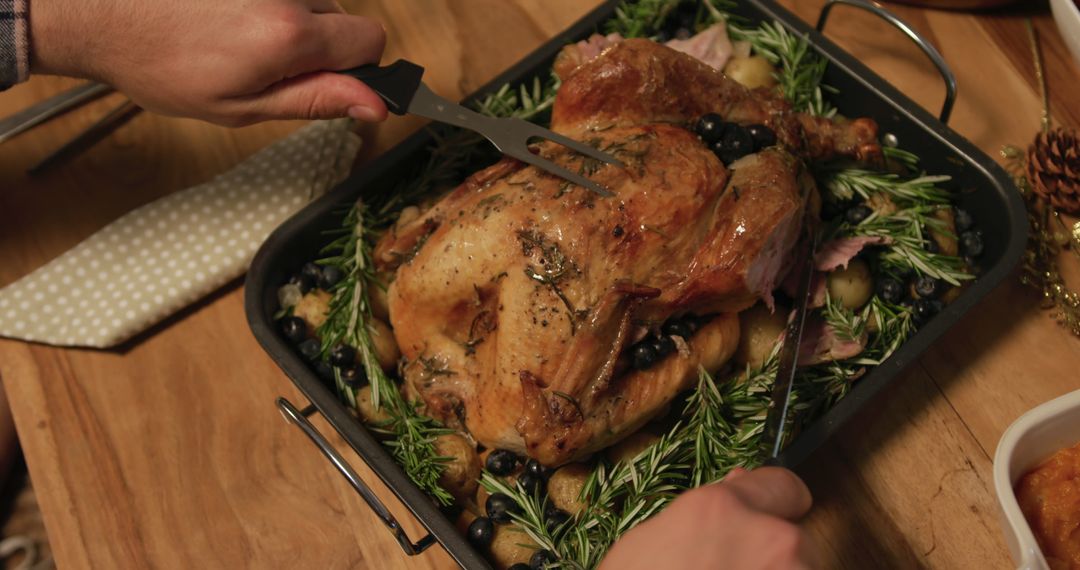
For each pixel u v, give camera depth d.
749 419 1.10
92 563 1.13
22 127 1.26
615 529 1.05
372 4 1.34
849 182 1.17
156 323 1.21
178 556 1.13
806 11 1.33
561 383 1.03
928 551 1.10
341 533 1.13
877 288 1.15
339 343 1.13
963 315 1.07
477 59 1.32
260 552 1.12
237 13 1.07
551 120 1.16
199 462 1.16
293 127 1.28
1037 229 1.20
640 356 1.06
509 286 1.05
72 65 1.12
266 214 1.22
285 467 1.15
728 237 1.04
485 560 1.06
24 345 1.20
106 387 1.19
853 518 1.12
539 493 1.10
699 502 0.92
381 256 1.13
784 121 1.12
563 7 1.34
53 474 1.16
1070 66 1.28
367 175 1.16
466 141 1.17
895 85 1.29
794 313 1.10
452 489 1.10
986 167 1.13
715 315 1.09
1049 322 1.18
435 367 1.10
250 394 1.18
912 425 1.15
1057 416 1.03
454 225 1.07
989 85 1.28
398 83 1.10
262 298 1.12
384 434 1.13
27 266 1.23
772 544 0.90
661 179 1.05
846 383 1.11
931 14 1.31
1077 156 1.18
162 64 1.09
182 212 1.22
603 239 1.04
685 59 1.11
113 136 1.28
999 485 1.00
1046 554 1.03
